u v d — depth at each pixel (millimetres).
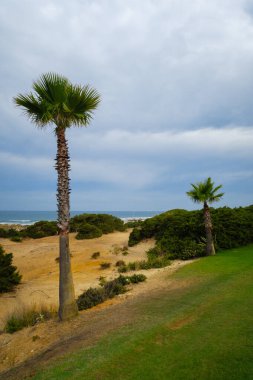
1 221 114500
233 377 5109
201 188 20812
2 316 11914
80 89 10242
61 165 10312
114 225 46219
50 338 8906
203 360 5730
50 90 10039
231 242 22500
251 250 20703
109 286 13820
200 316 8211
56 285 16578
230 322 7535
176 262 20469
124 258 23266
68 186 10445
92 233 37688
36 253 28375
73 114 10344
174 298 10695
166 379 5227
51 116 9828
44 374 5871
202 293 10758
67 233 10445
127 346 6574
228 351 5984
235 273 13516
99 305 11805
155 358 5977
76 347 7184
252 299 9359
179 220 26031
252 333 6746
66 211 10359
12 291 15703
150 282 14578
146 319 8523
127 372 5559
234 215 24172
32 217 158375
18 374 6418
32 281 17984
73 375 5621
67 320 10133
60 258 10391
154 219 30078
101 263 21469
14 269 16984
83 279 17328
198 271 15289
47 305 12680
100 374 5570
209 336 6781
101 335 7715
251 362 5504
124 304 11109
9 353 8469
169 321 7961
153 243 27891
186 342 6582
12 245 34219
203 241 22906
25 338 9367
